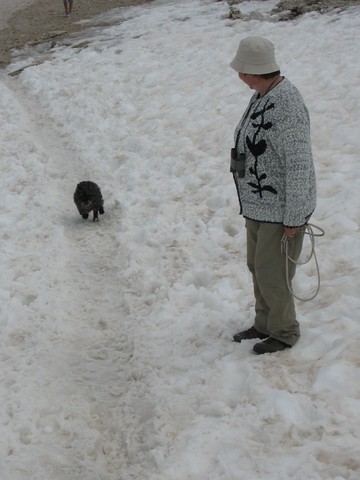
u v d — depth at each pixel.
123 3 23.08
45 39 18.78
